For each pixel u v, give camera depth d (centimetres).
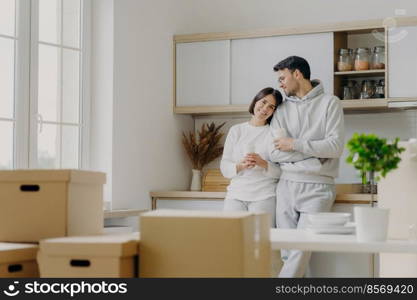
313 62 604
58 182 296
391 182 334
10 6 518
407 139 610
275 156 520
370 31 605
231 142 546
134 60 611
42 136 541
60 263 259
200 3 690
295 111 521
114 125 585
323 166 509
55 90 557
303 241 291
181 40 657
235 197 532
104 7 590
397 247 282
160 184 643
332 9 641
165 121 651
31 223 299
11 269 282
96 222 321
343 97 601
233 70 636
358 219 294
